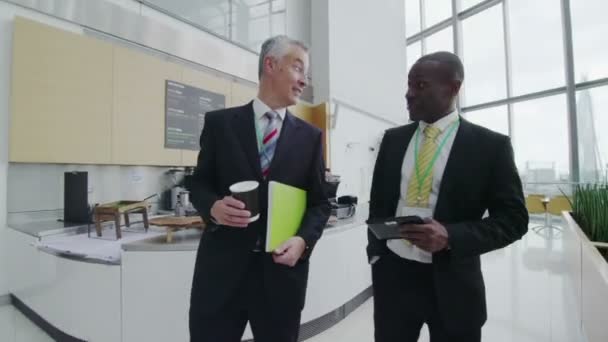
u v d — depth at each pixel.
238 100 4.15
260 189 0.96
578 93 5.75
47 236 2.23
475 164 0.96
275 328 0.95
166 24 3.48
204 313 0.94
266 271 0.95
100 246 2.04
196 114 3.64
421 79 1.00
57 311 2.07
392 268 1.07
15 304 2.55
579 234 1.88
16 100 2.40
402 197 1.10
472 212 0.98
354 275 2.75
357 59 6.21
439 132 1.04
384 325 1.07
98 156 2.83
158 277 1.78
